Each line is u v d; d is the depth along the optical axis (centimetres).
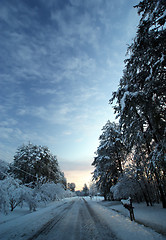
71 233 429
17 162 2612
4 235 446
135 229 423
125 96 626
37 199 1361
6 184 1068
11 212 1020
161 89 596
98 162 1864
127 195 1253
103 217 682
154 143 905
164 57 498
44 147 3259
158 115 721
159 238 333
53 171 3488
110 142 1667
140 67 686
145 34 569
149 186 1246
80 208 1195
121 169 1602
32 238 397
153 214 660
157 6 491
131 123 816
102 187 1867
